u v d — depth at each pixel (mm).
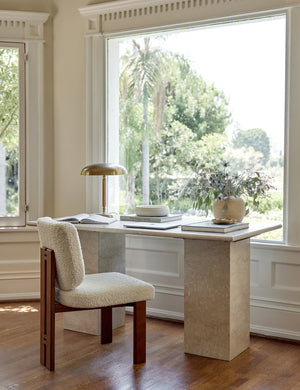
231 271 3191
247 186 3521
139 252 4289
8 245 4621
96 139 4469
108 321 3521
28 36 4605
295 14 3588
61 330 3822
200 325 3301
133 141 4457
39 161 4688
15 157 4672
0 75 4613
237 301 3281
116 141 4496
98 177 4469
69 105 4621
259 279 3787
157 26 4160
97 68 4438
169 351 3398
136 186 4465
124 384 2877
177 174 4293
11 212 4688
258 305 3781
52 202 4750
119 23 4328
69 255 2918
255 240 3814
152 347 3475
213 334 3260
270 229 3471
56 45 4660
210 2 3928
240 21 3861
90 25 4461
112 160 4512
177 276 4109
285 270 3703
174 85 4281
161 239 4160
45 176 4719
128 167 4480
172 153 4309
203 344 3301
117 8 4309
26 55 4629
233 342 3258
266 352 3395
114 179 4516
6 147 4656
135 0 4191
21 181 4676
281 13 3684
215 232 3168
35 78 4648
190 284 3322
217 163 4117
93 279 3246
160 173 4363
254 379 2951
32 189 4688
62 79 4645
